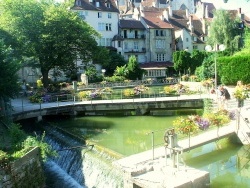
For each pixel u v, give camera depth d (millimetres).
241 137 17422
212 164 15203
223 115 17547
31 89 39875
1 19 39938
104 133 21578
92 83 49344
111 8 67938
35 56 40750
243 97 22344
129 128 22984
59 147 19859
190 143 15609
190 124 15039
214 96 26859
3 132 18688
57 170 18000
